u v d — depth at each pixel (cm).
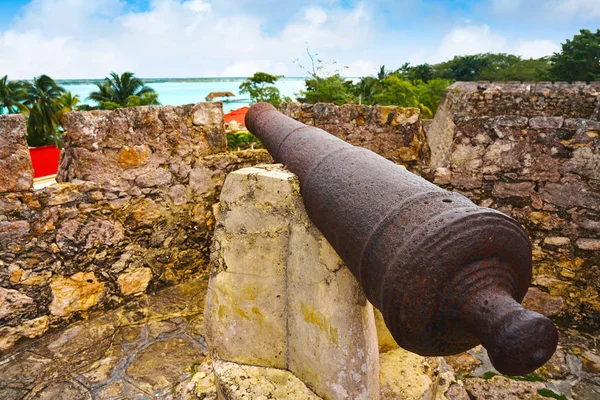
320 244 185
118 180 349
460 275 117
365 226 143
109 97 3716
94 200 338
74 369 283
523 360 107
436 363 231
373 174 160
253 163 437
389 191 147
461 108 1160
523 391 266
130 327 331
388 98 2619
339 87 1875
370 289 140
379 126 418
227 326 212
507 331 107
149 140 362
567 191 329
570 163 325
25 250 307
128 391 263
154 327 331
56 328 327
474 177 357
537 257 347
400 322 125
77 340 315
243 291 208
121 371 281
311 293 190
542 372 283
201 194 404
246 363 214
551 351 109
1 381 272
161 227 380
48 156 1184
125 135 348
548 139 329
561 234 337
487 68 4519
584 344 312
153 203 372
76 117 322
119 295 362
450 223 118
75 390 264
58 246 322
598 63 3019
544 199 338
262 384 201
